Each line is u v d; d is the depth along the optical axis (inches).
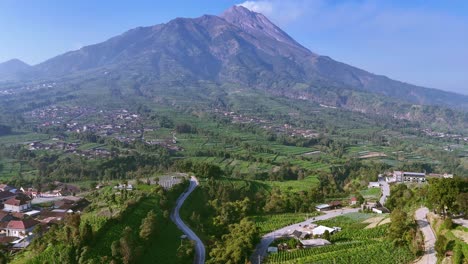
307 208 7436.0
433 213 5364.2
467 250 3846.0
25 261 4338.1
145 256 4722.0
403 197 6806.1
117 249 4392.2
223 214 6417.3
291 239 5354.3
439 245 4128.9
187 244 5088.6
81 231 4461.1
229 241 5265.8
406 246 4781.0
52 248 4429.1
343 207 7632.9
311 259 4662.9
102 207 5935.0
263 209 7327.8
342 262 4505.4
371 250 4766.2
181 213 6461.6
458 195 4751.5
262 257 4997.5
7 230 5915.4
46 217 6451.8
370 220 6294.3
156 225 5295.3
